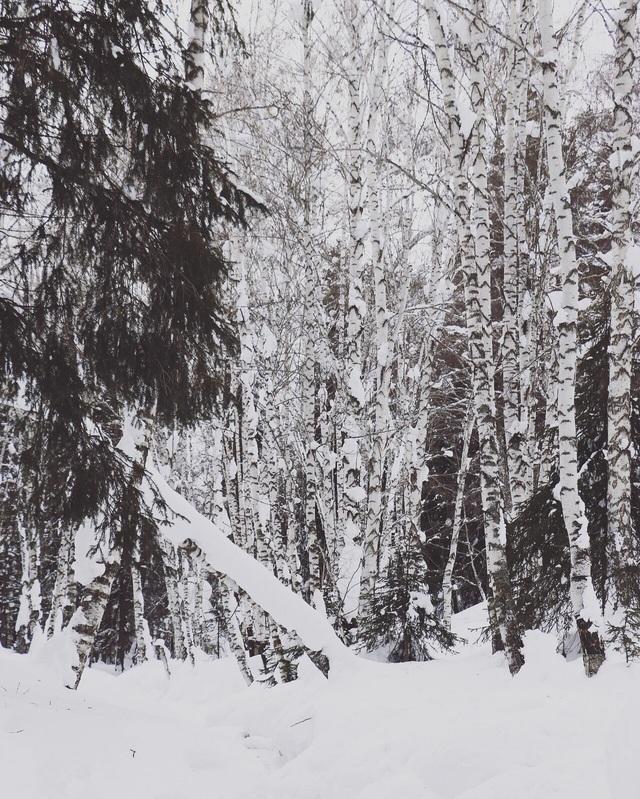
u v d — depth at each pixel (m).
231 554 8.30
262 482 12.41
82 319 6.91
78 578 8.16
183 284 6.89
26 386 6.77
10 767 4.82
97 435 7.08
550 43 7.63
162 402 7.26
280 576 12.52
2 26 6.20
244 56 8.75
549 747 4.66
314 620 8.51
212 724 9.47
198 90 7.46
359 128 11.49
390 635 10.09
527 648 7.14
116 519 7.19
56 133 6.46
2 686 6.85
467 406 15.48
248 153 12.30
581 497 8.78
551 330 12.08
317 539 11.27
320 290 11.96
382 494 11.92
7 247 6.81
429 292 13.01
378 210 11.37
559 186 7.52
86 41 6.50
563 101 11.64
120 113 6.70
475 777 4.69
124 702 12.55
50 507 7.04
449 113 8.30
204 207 7.25
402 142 13.09
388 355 10.93
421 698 6.86
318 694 7.99
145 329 6.92
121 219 6.68
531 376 11.18
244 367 11.48
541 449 10.71
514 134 10.61
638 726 3.77
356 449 10.91
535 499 8.98
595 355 9.09
